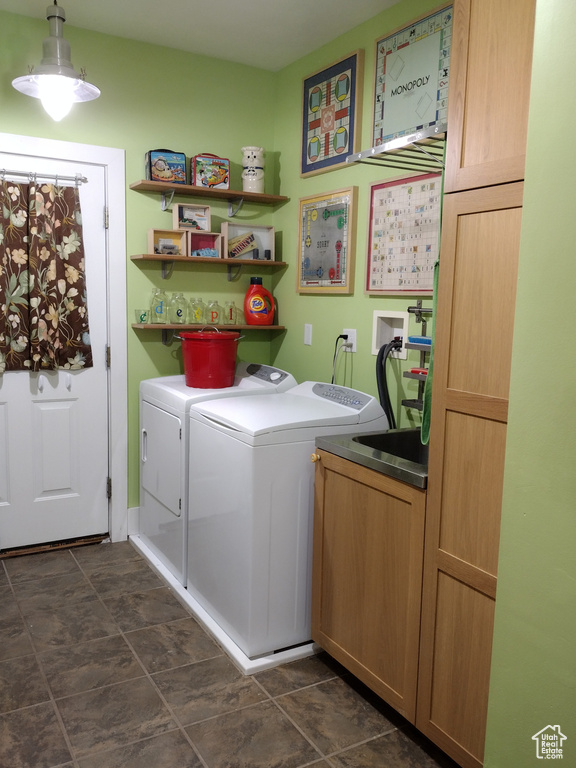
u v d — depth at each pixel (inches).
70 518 128.3
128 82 121.3
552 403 46.6
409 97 99.9
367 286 110.7
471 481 63.3
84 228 121.8
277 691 83.7
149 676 85.9
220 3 104.9
